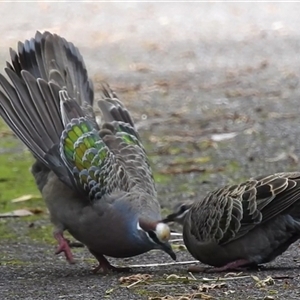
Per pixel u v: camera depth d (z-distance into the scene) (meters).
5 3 37.53
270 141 19.36
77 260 12.22
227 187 11.27
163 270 11.52
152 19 35.56
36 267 11.80
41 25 34.09
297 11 36.44
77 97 11.89
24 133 11.30
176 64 28.72
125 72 27.53
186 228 11.48
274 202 10.80
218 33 33.59
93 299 10.03
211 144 19.25
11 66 11.70
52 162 11.17
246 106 22.77
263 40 32.09
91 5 37.22
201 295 9.94
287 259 11.85
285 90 24.66
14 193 16.16
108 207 10.84
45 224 14.30
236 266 11.14
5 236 13.66
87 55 30.09
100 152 11.02
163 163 17.98
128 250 10.96
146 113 22.41
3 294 10.36
